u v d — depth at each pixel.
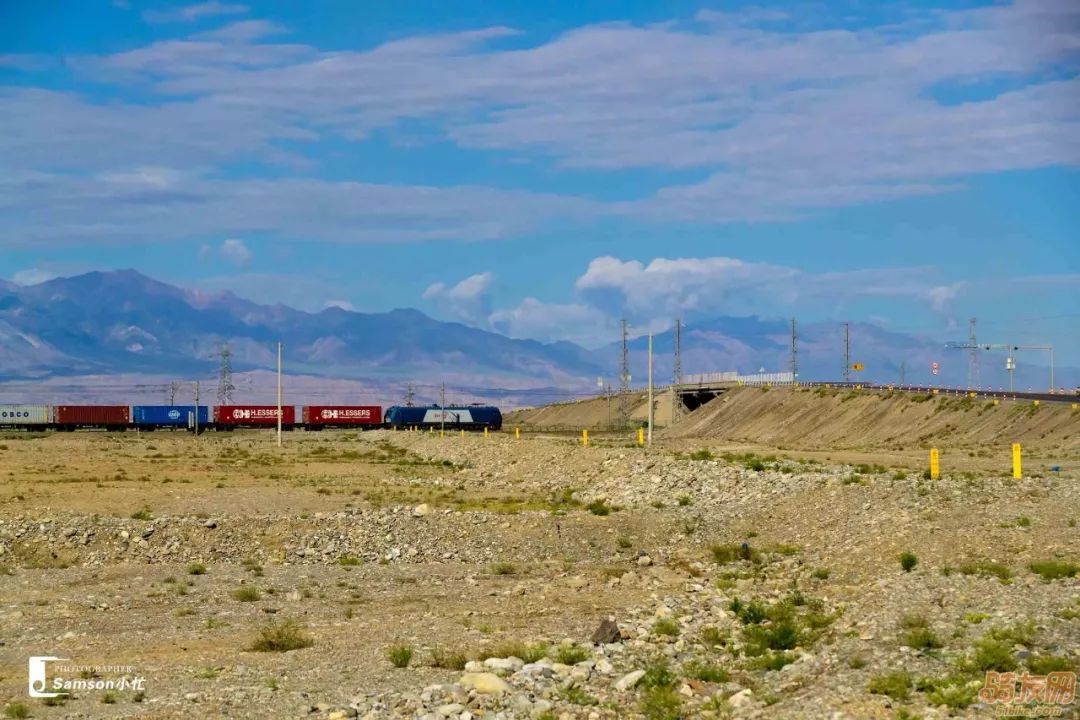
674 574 50.16
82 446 159.75
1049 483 58.59
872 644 31.19
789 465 77.56
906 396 173.62
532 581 49.59
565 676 30.52
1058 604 33.62
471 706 27.84
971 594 36.50
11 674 33.19
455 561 55.69
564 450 105.69
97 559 54.94
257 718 27.61
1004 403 146.88
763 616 37.91
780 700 27.56
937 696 25.73
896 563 46.03
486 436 151.62
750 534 58.94
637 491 77.06
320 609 43.53
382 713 27.61
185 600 45.28
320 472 108.62
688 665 31.81
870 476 65.94
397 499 79.81
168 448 154.75
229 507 71.12
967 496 55.75
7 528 57.84
